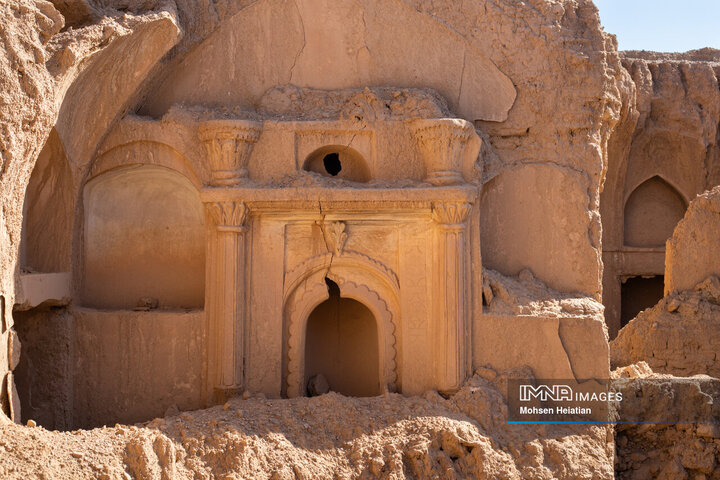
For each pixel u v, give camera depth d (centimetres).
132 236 960
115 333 902
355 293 901
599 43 915
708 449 884
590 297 913
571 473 816
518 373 866
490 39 917
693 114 1520
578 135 922
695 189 1556
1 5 651
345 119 888
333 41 924
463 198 852
